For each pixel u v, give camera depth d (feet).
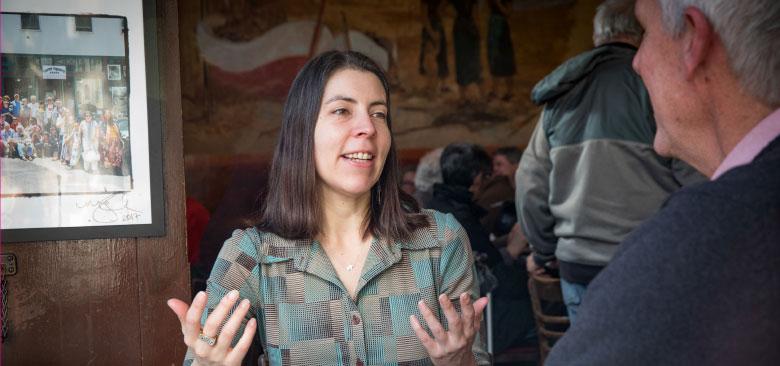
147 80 6.86
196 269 13.44
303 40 20.02
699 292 2.56
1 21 6.59
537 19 21.52
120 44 6.81
